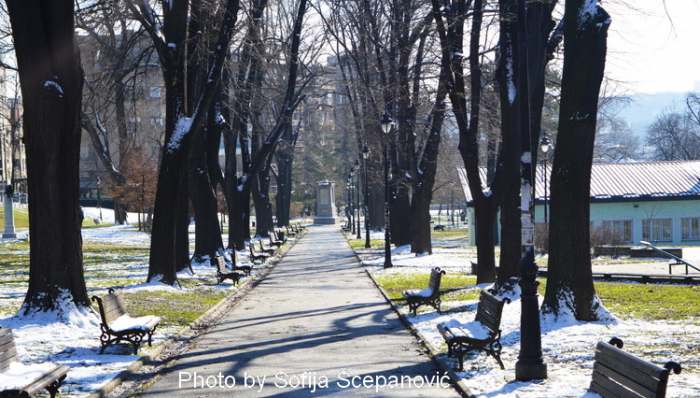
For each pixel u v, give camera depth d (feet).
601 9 55.26
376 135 159.43
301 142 371.35
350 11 146.92
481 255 88.07
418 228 148.77
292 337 54.08
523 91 40.29
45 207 57.62
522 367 37.14
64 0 57.67
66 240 58.18
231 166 157.99
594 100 55.83
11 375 31.07
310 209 456.86
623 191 193.36
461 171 213.66
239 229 158.40
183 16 85.35
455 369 40.52
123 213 311.88
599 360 27.02
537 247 152.15
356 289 90.99
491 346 40.93
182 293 82.12
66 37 58.18
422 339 51.44
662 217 192.24
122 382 38.81
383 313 67.97
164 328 57.11
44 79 57.62
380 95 145.48
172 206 87.56
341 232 284.82
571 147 55.83
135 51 115.03
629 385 23.68
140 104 133.90
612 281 94.02
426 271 113.39
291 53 140.46
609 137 361.92
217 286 91.81
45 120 57.36
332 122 375.04
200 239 124.26
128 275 108.68
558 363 41.32
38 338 51.21
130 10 85.20
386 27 141.18
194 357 46.44
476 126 86.17
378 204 267.59
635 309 64.28
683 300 71.41
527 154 39.40
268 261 142.00
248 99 136.05
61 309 56.95
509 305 67.26
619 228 193.06
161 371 42.06
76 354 45.75
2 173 335.06
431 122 147.54
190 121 87.10
